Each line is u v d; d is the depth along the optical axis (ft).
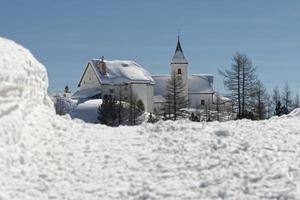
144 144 45.11
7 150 37.17
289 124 53.52
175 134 48.11
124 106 232.73
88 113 236.02
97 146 44.19
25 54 51.01
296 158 38.09
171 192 32.01
